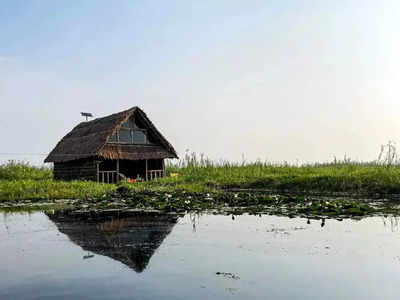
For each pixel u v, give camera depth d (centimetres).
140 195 1591
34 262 617
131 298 456
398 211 1121
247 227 917
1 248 714
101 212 1196
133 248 706
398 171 1786
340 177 1856
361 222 969
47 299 455
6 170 2641
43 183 1888
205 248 702
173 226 939
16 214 1156
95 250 694
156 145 2570
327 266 586
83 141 2450
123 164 2730
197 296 462
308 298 458
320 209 1148
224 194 1580
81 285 504
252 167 2641
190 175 2562
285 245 721
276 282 513
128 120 2450
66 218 1077
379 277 534
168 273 553
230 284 504
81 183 1906
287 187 1962
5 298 460
